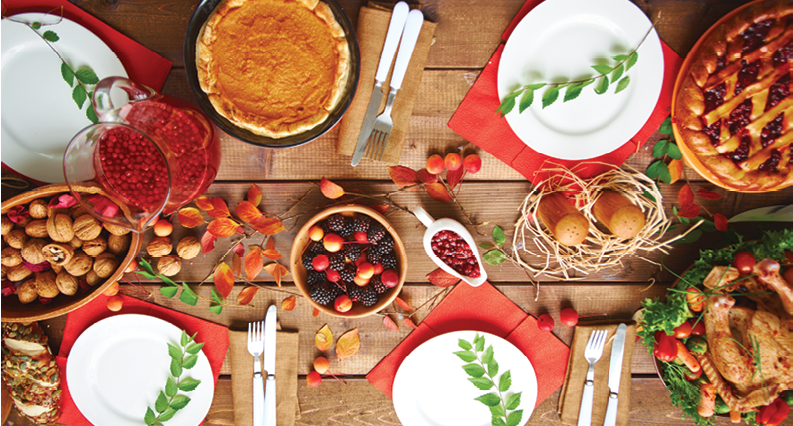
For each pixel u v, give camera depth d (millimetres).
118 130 976
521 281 1145
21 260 1062
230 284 1122
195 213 1096
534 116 1059
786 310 1022
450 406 1156
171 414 1099
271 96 1024
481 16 1071
